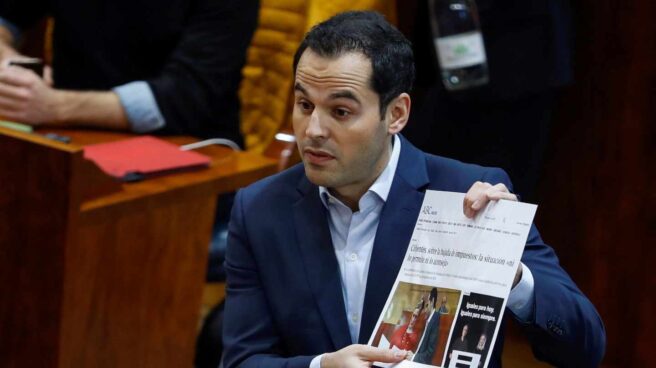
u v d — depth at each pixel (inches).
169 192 307.4
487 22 347.3
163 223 310.3
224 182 323.6
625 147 398.0
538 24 348.5
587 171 406.6
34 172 281.6
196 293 325.1
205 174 321.4
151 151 330.3
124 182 308.0
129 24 379.6
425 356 196.9
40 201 282.2
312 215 222.8
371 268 216.7
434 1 337.1
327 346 218.2
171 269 317.1
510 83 350.6
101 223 291.6
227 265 230.8
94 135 354.0
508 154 366.0
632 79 392.2
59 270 283.1
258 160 339.0
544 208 417.7
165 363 323.3
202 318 353.4
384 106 207.5
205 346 336.2
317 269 219.9
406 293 203.5
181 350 326.3
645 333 403.9
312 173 209.2
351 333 218.4
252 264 226.8
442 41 329.4
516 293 208.1
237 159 339.6
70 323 290.5
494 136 365.1
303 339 219.3
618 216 403.5
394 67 206.4
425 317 200.2
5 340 295.6
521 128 363.6
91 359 300.8
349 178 209.3
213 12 370.0
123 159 319.9
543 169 414.9
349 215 220.5
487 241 201.0
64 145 280.2
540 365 401.1
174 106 364.5
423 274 203.5
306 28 362.9
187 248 319.0
